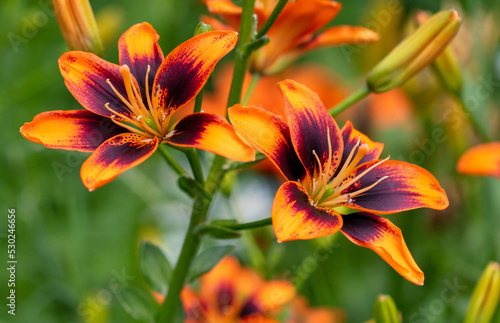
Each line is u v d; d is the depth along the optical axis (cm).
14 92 113
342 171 85
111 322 110
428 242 111
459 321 104
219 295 100
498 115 120
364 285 111
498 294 94
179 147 83
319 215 80
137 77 86
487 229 109
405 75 91
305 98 85
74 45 89
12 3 112
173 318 88
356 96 92
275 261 101
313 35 96
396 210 83
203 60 84
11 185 113
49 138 82
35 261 111
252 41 85
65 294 108
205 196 85
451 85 107
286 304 101
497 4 113
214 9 89
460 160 104
